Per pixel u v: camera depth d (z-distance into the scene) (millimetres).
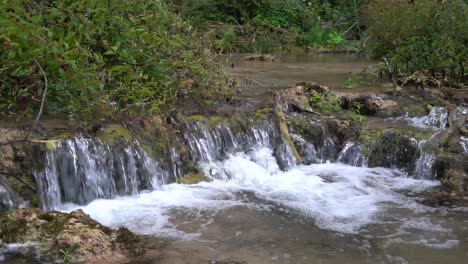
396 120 7250
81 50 5371
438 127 6859
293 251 4098
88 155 5004
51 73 5270
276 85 8734
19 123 5156
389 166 6449
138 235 4246
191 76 6895
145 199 5117
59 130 5105
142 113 5859
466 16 9297
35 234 3832
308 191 5578
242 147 6305
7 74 5289
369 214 4957
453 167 5895
